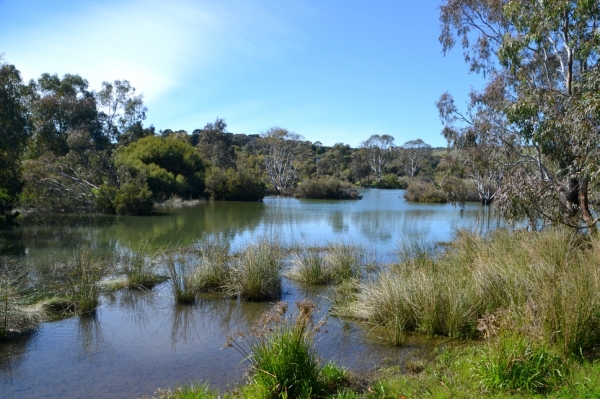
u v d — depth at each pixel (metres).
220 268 9.40
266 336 4.48
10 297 6.91
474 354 5.21
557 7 10.41
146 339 6.53
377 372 5.05
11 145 20.56
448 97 16.77
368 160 77.31
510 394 4.00
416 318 6.56
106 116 50.72
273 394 4.07
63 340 6.49
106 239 16.17
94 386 5.03
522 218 10.47
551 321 4.79
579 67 14.11
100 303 8.32
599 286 5.30
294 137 59.34
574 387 3.97
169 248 13.70
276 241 12.88
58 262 11.38
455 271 8.26
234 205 36.12
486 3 15.21
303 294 9.02
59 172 27.12
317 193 46.94
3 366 5.61
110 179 29.03
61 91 49.78
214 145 57.97
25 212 25.50
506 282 6.40
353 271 10.32
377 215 27.28
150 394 4.82
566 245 8.19
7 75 20.52
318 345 6.05
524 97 11.27
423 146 74.25
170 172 39.59
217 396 4.54
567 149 10.47
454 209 31.88
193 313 7.78
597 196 12.50
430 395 4.23
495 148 15.43
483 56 16.52
